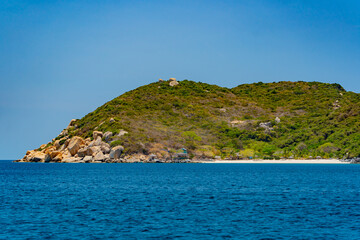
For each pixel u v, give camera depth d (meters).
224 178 90.00
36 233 33.03
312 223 37.00
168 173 108.25
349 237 31.97
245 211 43.25
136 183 77.50
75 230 34.09
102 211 43.09
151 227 35.25
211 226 35.69
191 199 53.03
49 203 49.09
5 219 38.59
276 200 52.03
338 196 56.22
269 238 31.64
